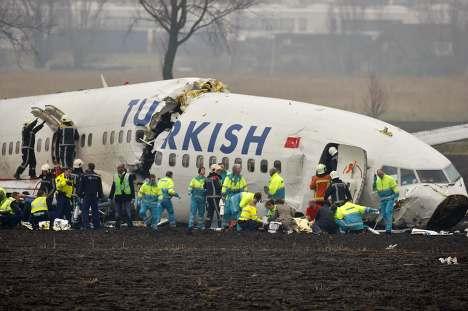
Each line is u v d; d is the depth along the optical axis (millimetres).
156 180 148625
